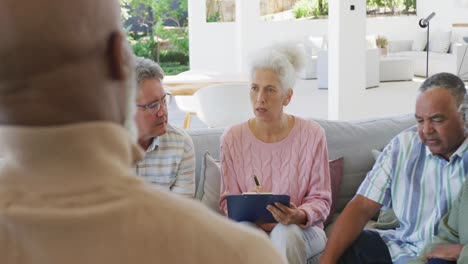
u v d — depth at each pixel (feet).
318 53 38.93
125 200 2.14
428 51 41.91
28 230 2.11
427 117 8.26
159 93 8.55
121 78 2.26
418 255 8.47
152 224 2.15
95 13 2.13
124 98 2.32
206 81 22.81
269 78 9.37
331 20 23.63
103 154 2.15
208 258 2.20
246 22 43.47
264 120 9.50
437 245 7.97
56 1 2.04
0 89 2.07
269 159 9.58
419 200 8.71
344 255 8.70
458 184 8.35
